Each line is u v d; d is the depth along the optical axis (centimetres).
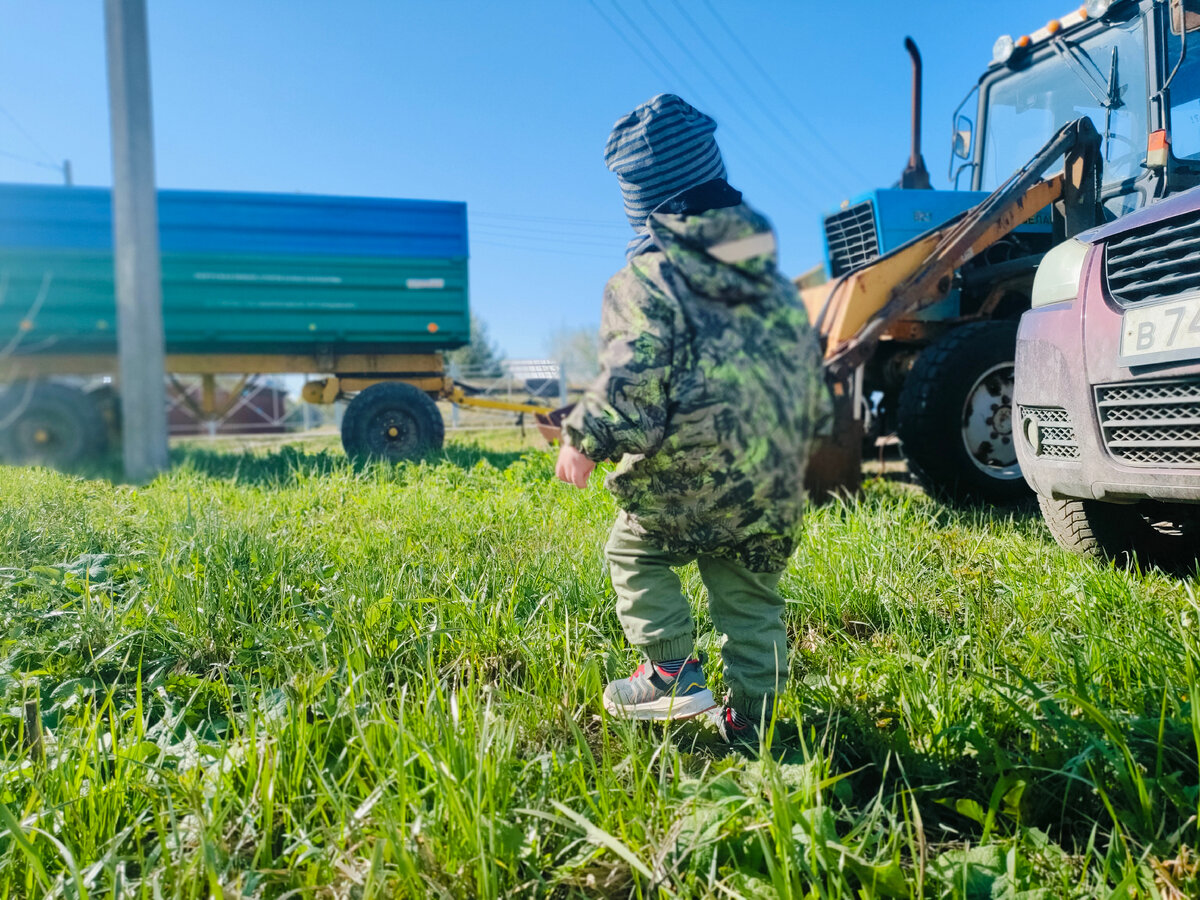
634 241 176
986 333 496
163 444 668
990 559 330
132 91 637
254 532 377
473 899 137
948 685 202
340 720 189
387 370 974
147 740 195
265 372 937
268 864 148
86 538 385
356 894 135
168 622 264
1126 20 466
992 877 141
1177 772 154
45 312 775
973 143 604
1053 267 317
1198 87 444
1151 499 280
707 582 194
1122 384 278
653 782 165
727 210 150
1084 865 137
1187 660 198
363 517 445
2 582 308
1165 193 437
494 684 229
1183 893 132
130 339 658
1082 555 331
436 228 952
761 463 156
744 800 155
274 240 905
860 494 476
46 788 166
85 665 240
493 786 155
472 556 343
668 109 175
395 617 264
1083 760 157
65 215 795
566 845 152
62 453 681
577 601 280
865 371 641
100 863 142
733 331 151
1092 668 203
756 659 191
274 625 260
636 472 166
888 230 589
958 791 174
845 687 214
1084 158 471
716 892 140
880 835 147
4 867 144
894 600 281
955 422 489
